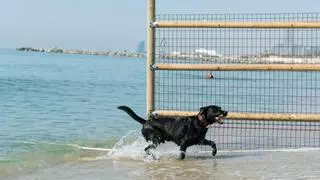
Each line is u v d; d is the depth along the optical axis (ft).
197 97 37.27
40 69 171.01
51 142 36.63
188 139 29.84
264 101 43.68
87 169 26.91
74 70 175.94
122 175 25.20
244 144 34.14
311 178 24.16
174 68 32.60
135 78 137.39
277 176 24.62
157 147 33.12
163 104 33.58
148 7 32.71
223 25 31.58
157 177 24.66
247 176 24.68
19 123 46.06
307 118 31.55
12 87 87.56
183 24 32.07
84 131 42.14
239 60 31.78
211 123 29.99
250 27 31.35
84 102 67.56
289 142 34.99
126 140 36.63
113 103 67.51
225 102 41.01
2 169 26.94
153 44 32.94
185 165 27.99
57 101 67.41
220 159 29.76
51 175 25.31
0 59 311.06
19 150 33.17
